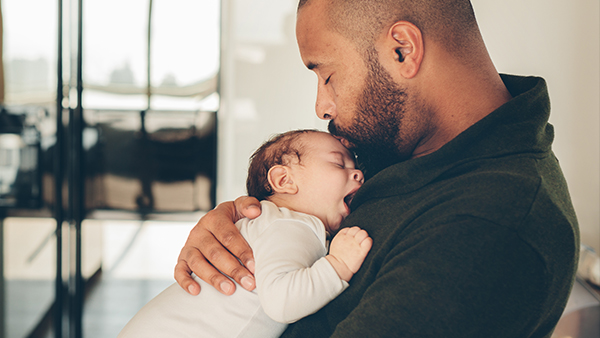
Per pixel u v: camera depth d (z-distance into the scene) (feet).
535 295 1.60
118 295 8.28
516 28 7.01
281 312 2.04
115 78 7.84
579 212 6.70
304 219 2.43
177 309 2.39
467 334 1.56
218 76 8.07
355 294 1.99
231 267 2.31
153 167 8.20
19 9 7.02
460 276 1.55
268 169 2.82
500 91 2.10
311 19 2.27
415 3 2.04
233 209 2.79
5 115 7.17
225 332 2.29
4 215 7.43
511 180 1.67
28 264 7.60
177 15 7.82
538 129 1.89
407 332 1.58
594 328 4.34
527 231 1.58
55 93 7.38
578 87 6.63
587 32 6.49
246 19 8.18
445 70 2.05
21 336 7.66
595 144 6.53
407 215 1.90
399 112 2.14
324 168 2.70
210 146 8.28
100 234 8.18
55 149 7.48
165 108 8.06
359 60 2.16
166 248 8.38
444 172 1.95
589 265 4.99
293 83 8.39
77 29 7.55
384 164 2.46
